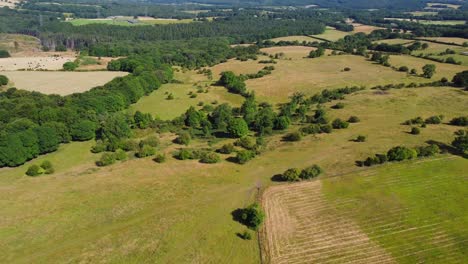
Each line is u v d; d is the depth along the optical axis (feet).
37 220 206.08
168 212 215.10
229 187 241.55
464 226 202.28
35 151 278.26
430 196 228.63
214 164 272.72
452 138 304.50
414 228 200.85
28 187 240.12
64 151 295.89
